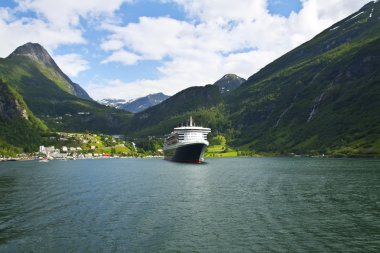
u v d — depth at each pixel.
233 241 46.06
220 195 83.44
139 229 51.78
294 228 52.28
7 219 58.19
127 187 99.19
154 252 41.94
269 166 194.00
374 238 47.16
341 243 45.16
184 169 172.88
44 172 162.12
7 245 44.59
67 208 67.31
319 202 73.19
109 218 58.81
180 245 44.47
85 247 43.72
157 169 174.50
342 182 107.56
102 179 123.88
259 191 90.19
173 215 61.06
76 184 107.56
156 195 83.62
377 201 73.56
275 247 43.69
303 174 138.38
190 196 81.94
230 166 196.50
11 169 187.25
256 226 53.47
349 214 61.38
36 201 75.19
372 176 124.94
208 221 56.56
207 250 42.66
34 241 46.16
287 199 77.31
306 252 41.91
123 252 41.94
